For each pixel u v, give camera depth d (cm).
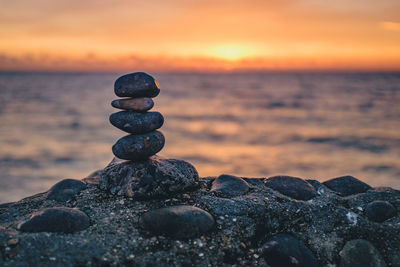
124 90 60
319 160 219
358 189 65
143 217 56
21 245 50
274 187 64
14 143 284
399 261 54
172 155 251
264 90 1153
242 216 57
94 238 52
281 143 284
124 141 61
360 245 55
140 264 50
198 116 505
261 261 53
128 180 61
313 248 55
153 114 62
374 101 648
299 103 658
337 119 419
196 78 2470
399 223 58
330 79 1995
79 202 59
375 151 236
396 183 167
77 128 370
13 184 173
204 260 52
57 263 49
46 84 1537
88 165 217
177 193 61
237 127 389
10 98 761
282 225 58
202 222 55
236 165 218
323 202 61
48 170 202
